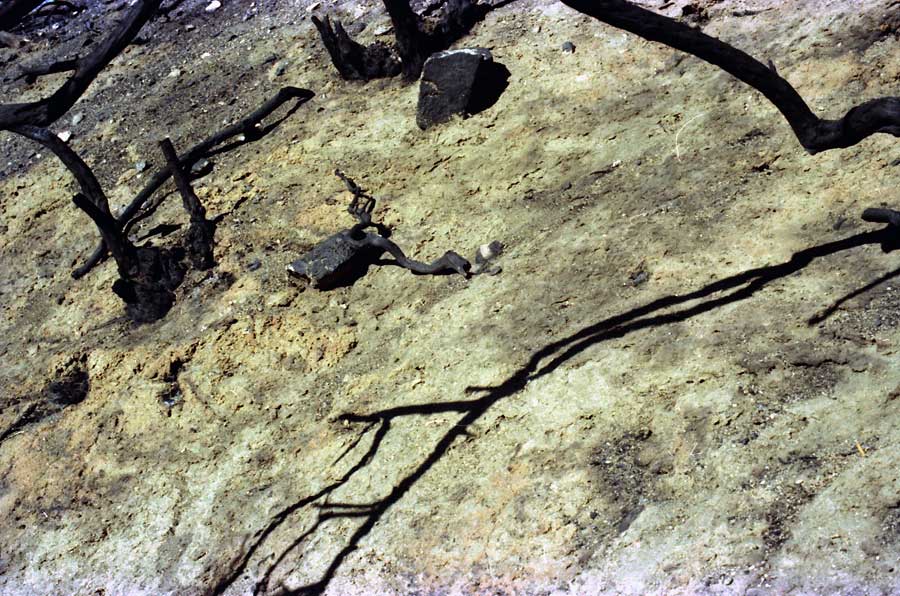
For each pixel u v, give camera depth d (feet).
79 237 13.91
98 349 12.78
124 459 12.09
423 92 13.37
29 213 14.24
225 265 13.06
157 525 11.66
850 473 10.30
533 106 13.24
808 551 10.12
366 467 11.41
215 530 11.49
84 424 12.38
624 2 9.65
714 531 10.37
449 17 14.17
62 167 14.56
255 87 14.58
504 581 10.62
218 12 15.94
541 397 11.30
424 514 11.03
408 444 11.40
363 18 14.93
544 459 11.01
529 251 12.27
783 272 11.33
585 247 12.09
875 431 10.40
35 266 13.82
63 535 11.85
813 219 11.55
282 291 12.69
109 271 13.46
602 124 12.91
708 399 10.89
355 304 12.43
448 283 12.31
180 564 11.41
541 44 13.74
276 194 13.42
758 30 13.03
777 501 10.36
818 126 9.94
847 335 10.82
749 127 12.37
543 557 10.62
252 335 12.43
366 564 10.96
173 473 11.88
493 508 10.91
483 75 13.34
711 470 10.61
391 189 13.09
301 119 14.03
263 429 11.90
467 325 11.93
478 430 11.30
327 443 11.66
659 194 12.23
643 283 11.66
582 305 11.70
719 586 10.19
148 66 15.40
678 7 13.50
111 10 16.53
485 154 13.05
